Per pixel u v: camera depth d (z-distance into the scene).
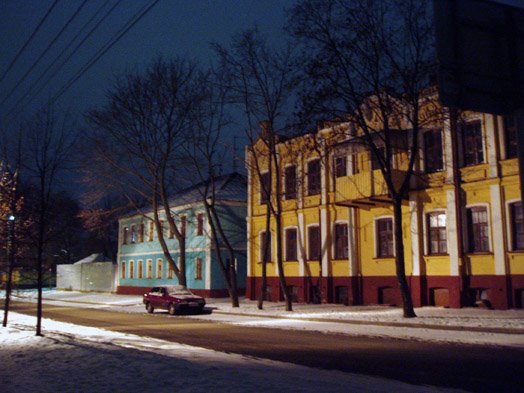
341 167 31.44
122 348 13.13
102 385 8.46
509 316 20.42
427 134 26.84
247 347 14.49
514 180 23.11
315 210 32.75
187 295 29.95
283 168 35.28
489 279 23.72
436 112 23.34
